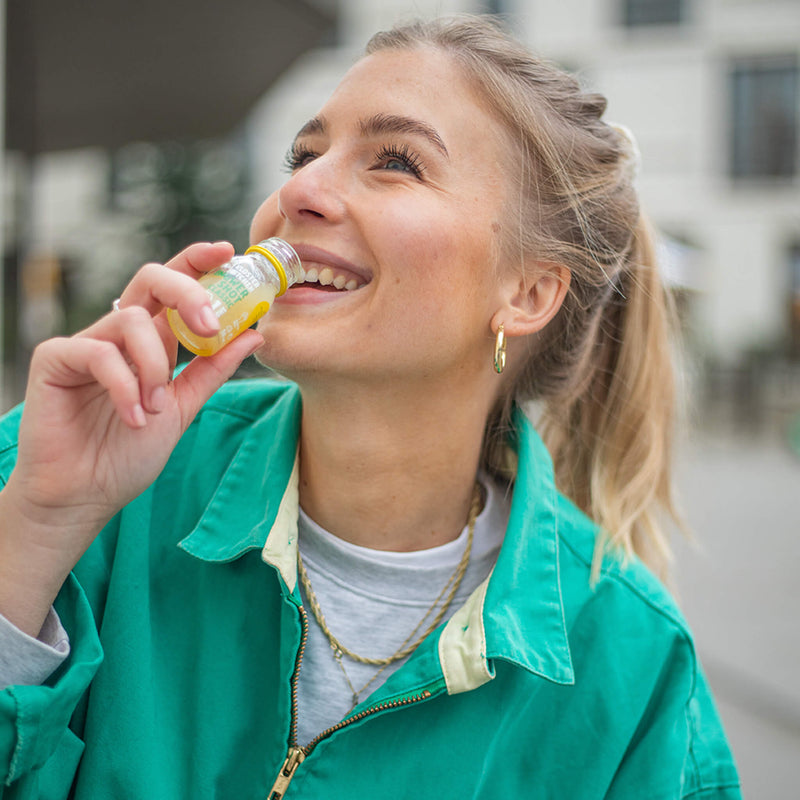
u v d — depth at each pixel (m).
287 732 1.08
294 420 1.23
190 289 0.90
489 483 1.38
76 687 0.94
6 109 4.41
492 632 1.11
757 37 14.21
